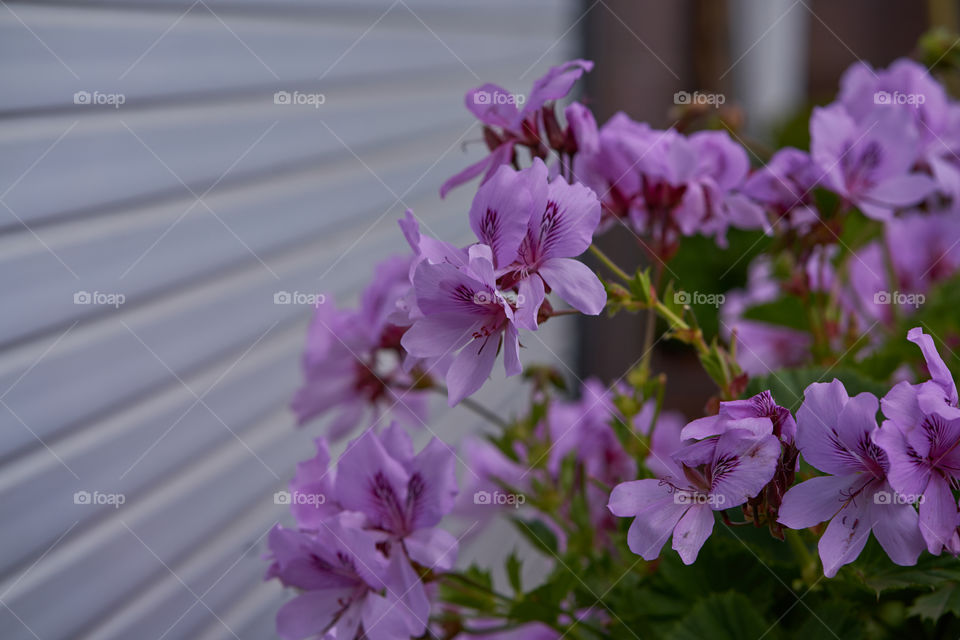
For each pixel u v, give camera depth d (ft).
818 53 7.49
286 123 3.49
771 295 2.43
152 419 2.78
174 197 2.90
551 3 5.61
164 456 2.83
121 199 2.67
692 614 1.77
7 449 2.31
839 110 2.00
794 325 2.39
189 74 2.96
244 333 3.26
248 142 3.27
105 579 2.56
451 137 4.80
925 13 7.23
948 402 1.51
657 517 1.57
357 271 3.99
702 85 5.81
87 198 2.53
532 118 1.80
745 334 2.47
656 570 1.85
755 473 1.52
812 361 2.09
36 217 2.39
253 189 3.32
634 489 1.58
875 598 1.69
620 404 1.86
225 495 3.13
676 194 1.87
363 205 4.03
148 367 2.76
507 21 5.13
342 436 2.19
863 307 2.27
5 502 2.30
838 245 2.22
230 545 3.14
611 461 2.17
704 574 1.82
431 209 4.61
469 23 4.76
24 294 2.36
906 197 1.98
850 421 1.52
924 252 2.38
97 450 2.55
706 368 1.72
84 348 2.51
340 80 3.81
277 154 3.43
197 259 3.01
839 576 1.67
